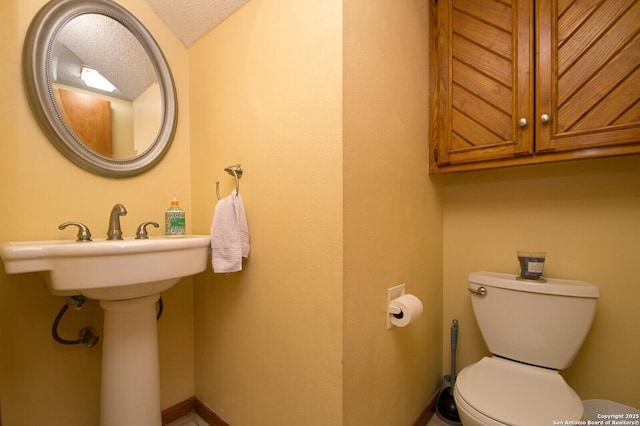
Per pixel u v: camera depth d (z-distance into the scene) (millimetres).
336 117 835
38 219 1024
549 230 1267
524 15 1093
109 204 1191
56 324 1010
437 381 1454
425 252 1332
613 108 956
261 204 1067
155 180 1322
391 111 1057
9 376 973
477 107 1206
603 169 1162
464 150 1234
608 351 1146
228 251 1047
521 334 1121
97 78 1157
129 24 1232
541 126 1066
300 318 935
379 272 990
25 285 1003
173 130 1362
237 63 1168
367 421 926
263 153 1058
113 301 951
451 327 1487
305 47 914
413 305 1009
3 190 960
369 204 940
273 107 1020
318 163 881
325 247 865
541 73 1064
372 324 952
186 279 1421
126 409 959
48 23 1031
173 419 1349
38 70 1007
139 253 830
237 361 1178
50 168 1051
